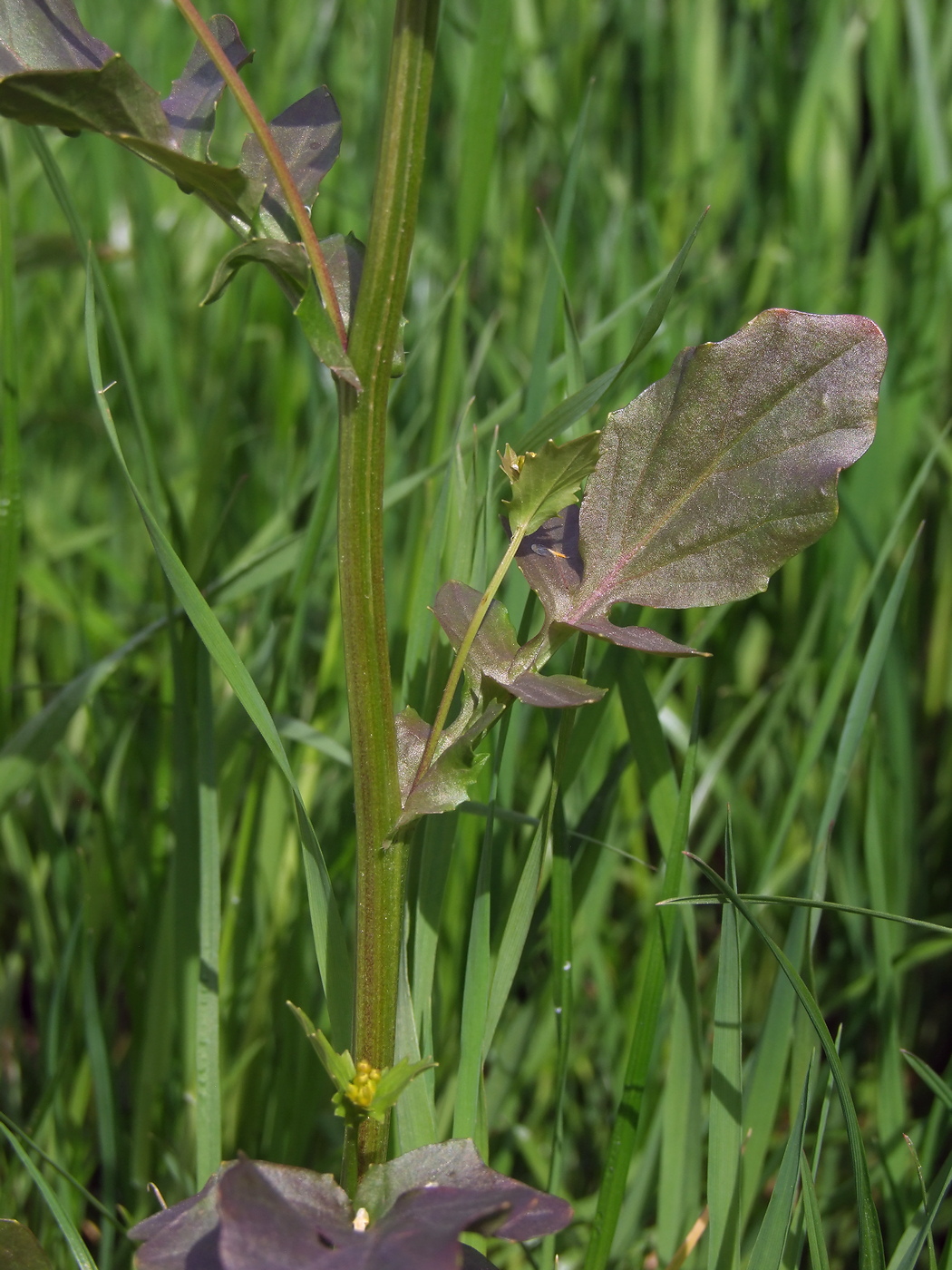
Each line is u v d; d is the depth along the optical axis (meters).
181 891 0.37
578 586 0.31
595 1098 0.42
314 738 0.38
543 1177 0.39
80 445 0.61
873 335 0.31
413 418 0.44
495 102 0.37
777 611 0.49
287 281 0.30
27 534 0.56
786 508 0.31
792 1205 0.33
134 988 0.39
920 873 0.43
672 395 0.31
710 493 0.31
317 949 0.32
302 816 0.32
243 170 0.31
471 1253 0.31
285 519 0.44
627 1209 0.37
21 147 0.64
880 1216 0.39
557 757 0.33
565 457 0.30
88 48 0.31
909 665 0.44
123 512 0.58
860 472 0.45
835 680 0.38
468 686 0.31
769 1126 0.36
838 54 0.59
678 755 0.45
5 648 0.39
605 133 0.64
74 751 0.49
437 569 0.35
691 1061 0.36
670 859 0.34
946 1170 0.33
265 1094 0.39
